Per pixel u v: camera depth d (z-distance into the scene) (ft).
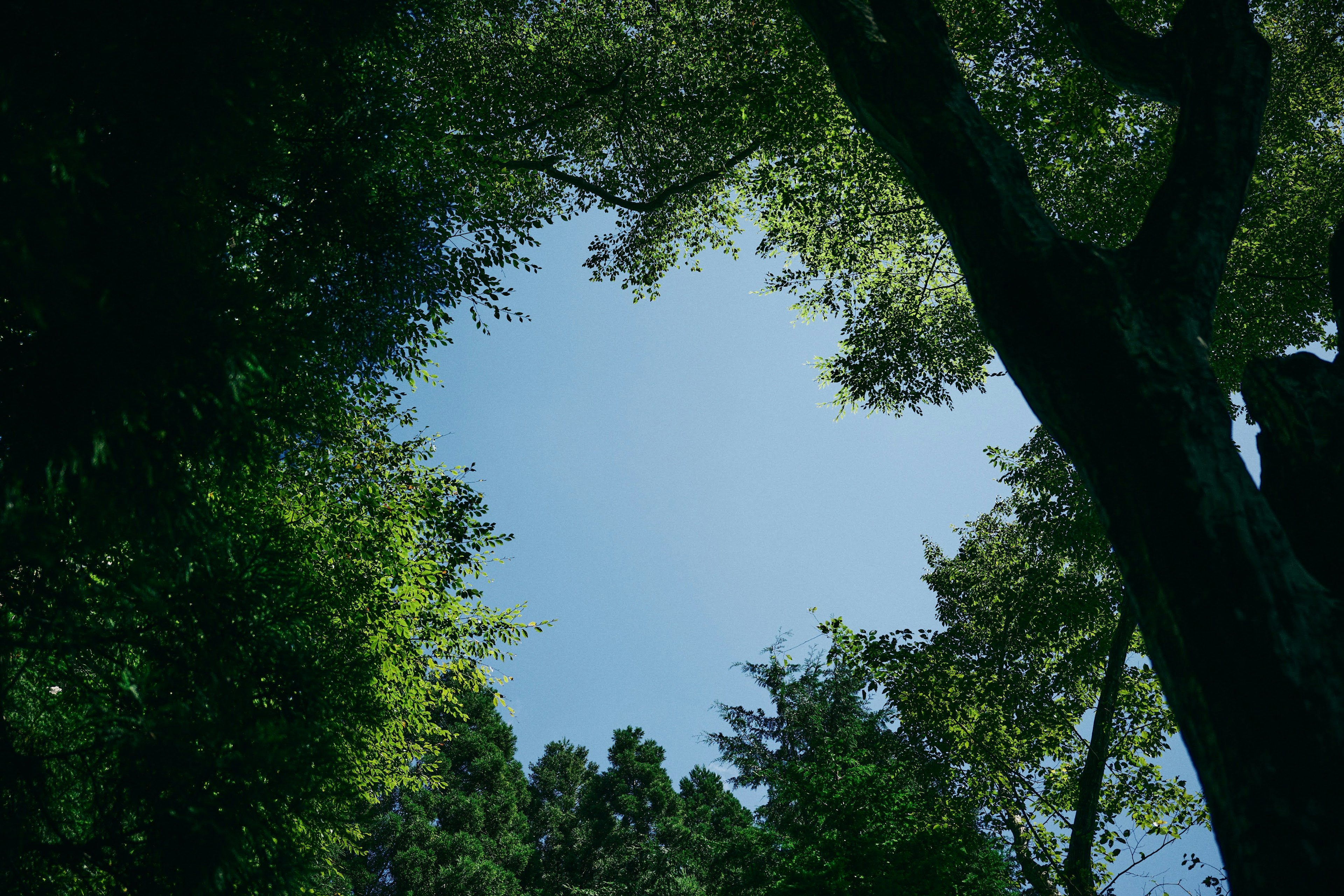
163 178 14.98
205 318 13.98
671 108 40.68
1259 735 7.24
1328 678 7.33
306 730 18.65
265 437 17.42
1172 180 10.98
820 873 28.94
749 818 108.47
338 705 23.72
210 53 14.39
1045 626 39.01
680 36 39.75
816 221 42.04
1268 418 10.12
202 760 15.11
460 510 36.47
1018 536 48.55
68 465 13.19
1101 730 36.58
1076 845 34.40
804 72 37.04
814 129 38.47
